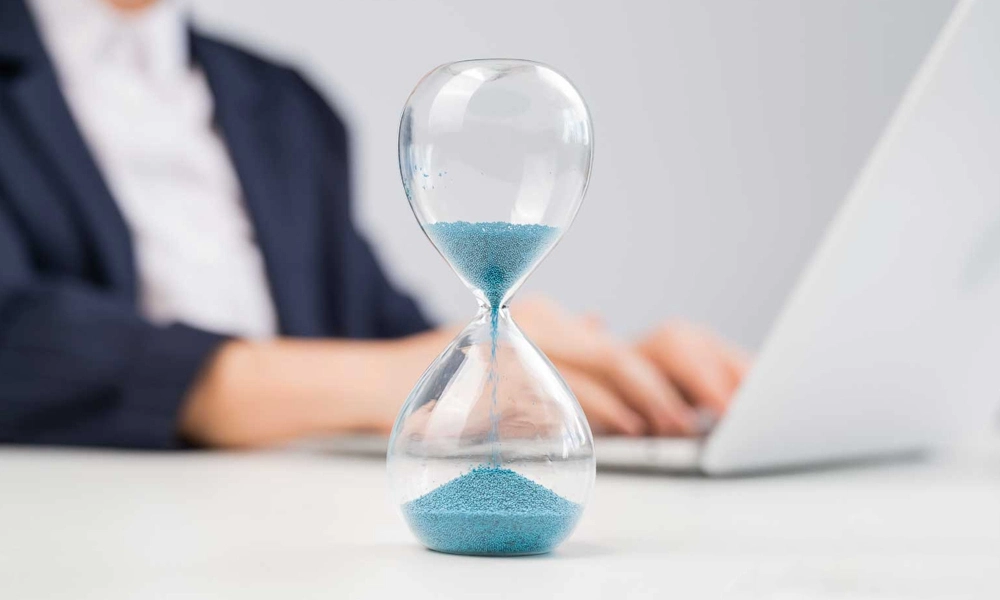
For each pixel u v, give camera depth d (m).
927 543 0.63
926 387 0.82
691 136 1.98
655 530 0.66
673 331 0.96
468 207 0.62
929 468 0.88
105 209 1.28
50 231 1.25
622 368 0.90
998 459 0.92
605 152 1.99
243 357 1.01
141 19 1.45
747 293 1.98
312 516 0.69
